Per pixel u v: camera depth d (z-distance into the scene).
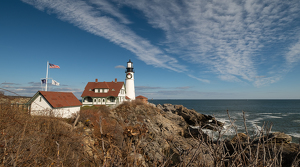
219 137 3.11
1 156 5.03
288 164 9.34
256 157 2.77
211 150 3.00
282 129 41.81
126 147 3.43
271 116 67.75
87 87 49.88
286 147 13.53
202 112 87.38
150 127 30.41
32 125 8.70
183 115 50.78
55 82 31.97
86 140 8.37
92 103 47.78
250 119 58.06
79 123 16.34
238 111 91.44
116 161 3.09
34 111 13.41
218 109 107.31
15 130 6.55
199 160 3.07
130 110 35.34
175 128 34.84
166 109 56.72
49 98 26.00
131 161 3.23
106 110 30.27
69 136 7.95
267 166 2.78
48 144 7.18
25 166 5.24
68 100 29.77
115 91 48.06
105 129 11.84
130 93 56.75
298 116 67.31
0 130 6.10
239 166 3.02
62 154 6.79
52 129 10.04
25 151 5.75
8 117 7.24
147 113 37.44
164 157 3.64
